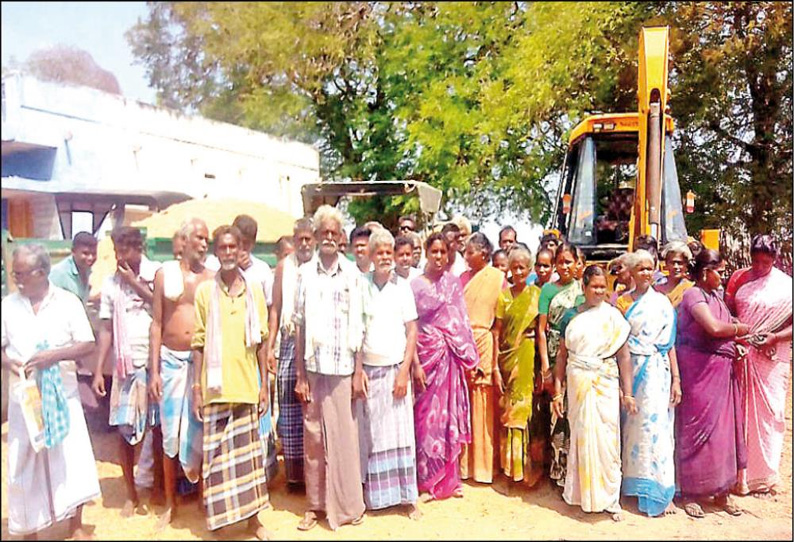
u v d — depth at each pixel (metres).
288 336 4.06
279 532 3.53
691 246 4.52
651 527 3.61
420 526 3.60
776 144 5.93
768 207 5.90
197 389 3.40
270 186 4.77
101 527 3.58
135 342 3.66
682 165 5.95
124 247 3.67
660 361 3.77
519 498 4.02
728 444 3.81
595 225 5.39
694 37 5.80
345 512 3.60
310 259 4.02
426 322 3.97
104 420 4.27
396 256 3.83
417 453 4.02
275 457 4.26
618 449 3.72
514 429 4.02
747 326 3.85
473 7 5.23
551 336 3.95
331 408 3.58
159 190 4.23
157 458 3.80
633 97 5.86
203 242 3.61
